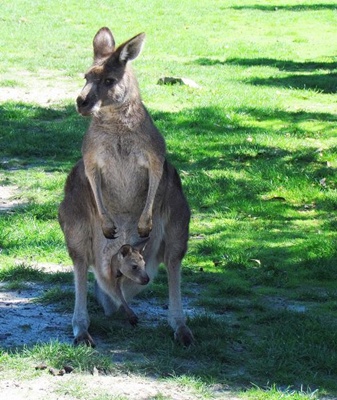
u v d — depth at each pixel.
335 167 16.89
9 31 34.12
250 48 32.19
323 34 36.25
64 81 24.84
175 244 8.87
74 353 7.90
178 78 24.38
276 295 10.66
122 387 7.37
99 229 8.72
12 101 21.69
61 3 43.09
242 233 13.02
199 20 39.34
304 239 12.81
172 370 7.82
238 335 8.89
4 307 9.64
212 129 19.75
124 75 8.36
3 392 7.14
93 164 8.48
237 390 7.54
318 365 8.19
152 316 9.58
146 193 8.77
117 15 40.12
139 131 8.45
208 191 14.97
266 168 16.33
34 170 16.27
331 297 10.59
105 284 8.90
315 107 22.41
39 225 12.88
